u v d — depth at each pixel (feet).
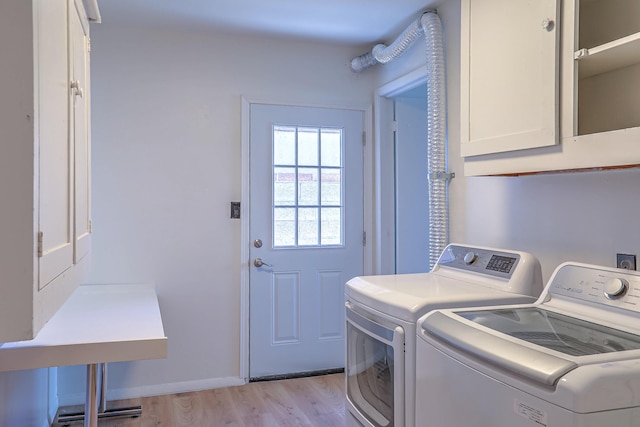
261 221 11.49
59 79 4.84
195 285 11.02
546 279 6.94
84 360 5.63
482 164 6.63
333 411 9.84
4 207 3.82
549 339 4.40
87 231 6.91
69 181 5.37
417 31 9.34
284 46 11.58
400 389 5.68
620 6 5.57
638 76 5.40
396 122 12.07
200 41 11.00
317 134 11.89
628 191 5.75
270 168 11.52
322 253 11.95
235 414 9.70
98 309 7.73
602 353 3.93
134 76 10.59
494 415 4.14
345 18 10.08
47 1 4.33
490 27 6.36
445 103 8.89
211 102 11.08
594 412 3.44
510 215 7.63
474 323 4.85
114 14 9.86
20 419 6.98
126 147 10.55
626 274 5.02
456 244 7.82
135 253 10.62
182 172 10.91
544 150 5.58
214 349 11.17
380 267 11.98
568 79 5.25
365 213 12.26
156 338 5.88
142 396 10.64
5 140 3.82
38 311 4.00
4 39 3.80
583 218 6.35
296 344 11.80
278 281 11.66
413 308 5.63
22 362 5.43
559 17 5.32
